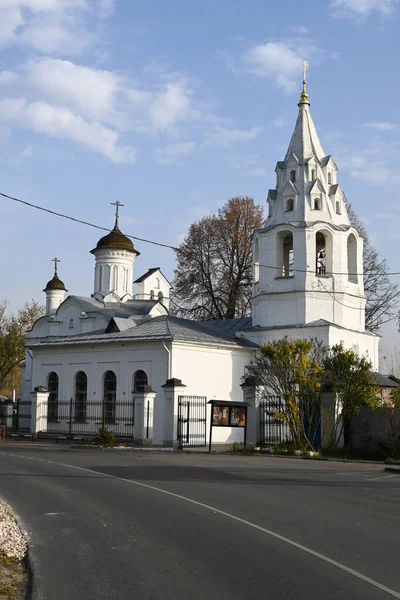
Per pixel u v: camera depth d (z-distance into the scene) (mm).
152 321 40938
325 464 25094
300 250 38594
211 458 26781
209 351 37469
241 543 10453
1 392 90625
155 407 35656
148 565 9258
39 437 40062
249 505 14172
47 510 13969
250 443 33344
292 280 38688
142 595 7871
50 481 18594
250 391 33938
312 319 38062
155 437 35156
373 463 26438
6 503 14859
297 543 10398
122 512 13539
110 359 39031
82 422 39875
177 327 38875
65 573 8984
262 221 57469
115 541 10867
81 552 10188
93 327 46625
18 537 11180
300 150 40344
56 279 57406
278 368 31688
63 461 24453
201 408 36000
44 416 40719
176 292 58781
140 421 34375
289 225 38875
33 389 43469
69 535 11438
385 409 30891
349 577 8422
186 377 36188
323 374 31703
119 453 29016
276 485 17641
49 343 41875
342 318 38500
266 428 34625
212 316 57188
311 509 13672
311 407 32219
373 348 40906
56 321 49375
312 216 39094
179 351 36031
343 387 31297
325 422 31438
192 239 57938
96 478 19203
